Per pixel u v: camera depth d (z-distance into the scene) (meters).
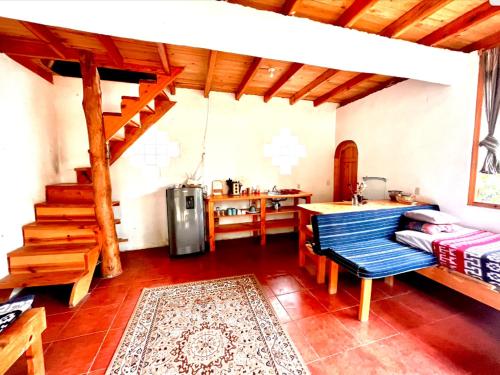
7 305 1.49
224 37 1.76
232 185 4.14
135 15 1.52
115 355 1.69
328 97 4.24
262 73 3.32
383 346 1.77
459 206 2.73
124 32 1.67
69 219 2.98
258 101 4.42
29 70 2.85
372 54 2.15
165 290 2.59
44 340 1.86
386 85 3.64
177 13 1.59
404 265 2.07
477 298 1.96
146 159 3.90
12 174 2.55
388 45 2.18
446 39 2.29
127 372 1.56
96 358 1.68
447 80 2.61
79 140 3.59
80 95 3.55
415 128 3.21
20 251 2.51
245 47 1.89
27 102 2.81
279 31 1.84
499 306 1.82
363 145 4.15
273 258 3.51
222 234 4.49
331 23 2.12
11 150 2.54
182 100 4.00
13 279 2.34
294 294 2.50
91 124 2.73
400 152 3.44
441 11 2.01
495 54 2.36
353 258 2.17
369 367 1.59
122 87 3.78
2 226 2.41
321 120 4.87
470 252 1.93
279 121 4.60
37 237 2.74
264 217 4.10
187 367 1.59
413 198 3.11
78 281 2.37
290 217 4.90
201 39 1.77
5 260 2.43
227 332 1.92
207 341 1.82
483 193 2.54
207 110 4.14
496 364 1.62
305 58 2.09
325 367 1.58
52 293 2.56
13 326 1.32
